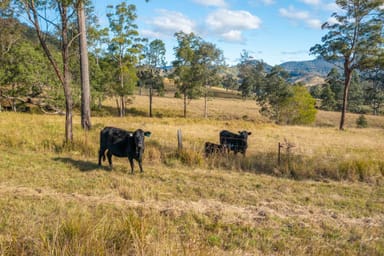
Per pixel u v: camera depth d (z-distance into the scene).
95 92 38.69
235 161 10.90
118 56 39.81
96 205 6.43
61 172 8.84
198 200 7.26
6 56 33.97
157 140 14.39
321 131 25.84
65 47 11.71
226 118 50.81
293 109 39.28
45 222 5.35
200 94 47.25
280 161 10.84
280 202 7.38
